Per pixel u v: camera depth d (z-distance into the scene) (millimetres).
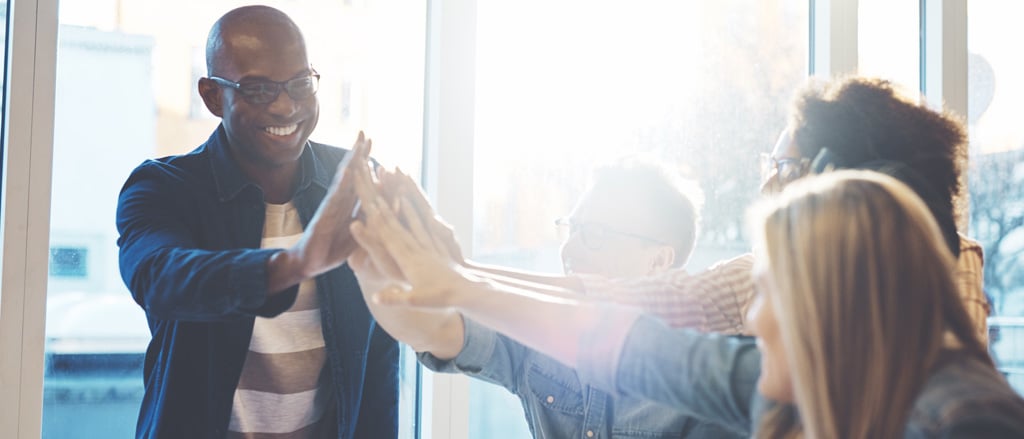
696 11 2727
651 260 1768
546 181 2596
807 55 2824
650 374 1181
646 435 1580
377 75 2477
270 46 1799
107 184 2281
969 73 2967
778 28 2793
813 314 924
